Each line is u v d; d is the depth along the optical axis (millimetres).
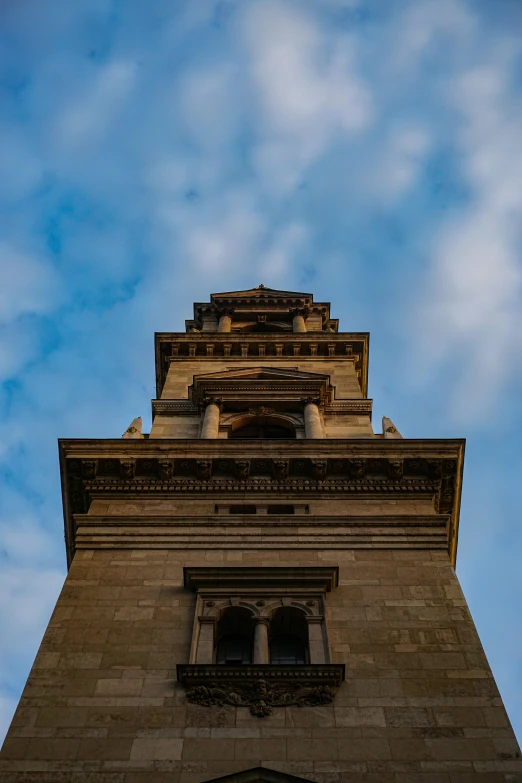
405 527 33625
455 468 37031
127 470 36562
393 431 41844
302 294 66188
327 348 55531
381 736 24141
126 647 27484
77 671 26500
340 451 37125
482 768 23172
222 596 29656
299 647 28703
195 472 36812
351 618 28766
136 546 32562
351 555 32094
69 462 36812
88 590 30109
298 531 33312
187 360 54250
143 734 24266
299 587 29906
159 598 29766
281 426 45344
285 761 23359
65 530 37719
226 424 44188
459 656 27109
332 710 25031
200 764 23297
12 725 24500
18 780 22812
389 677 26250
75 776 22953
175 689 25844
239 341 55469
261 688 25531
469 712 24953
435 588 30219
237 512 35219
